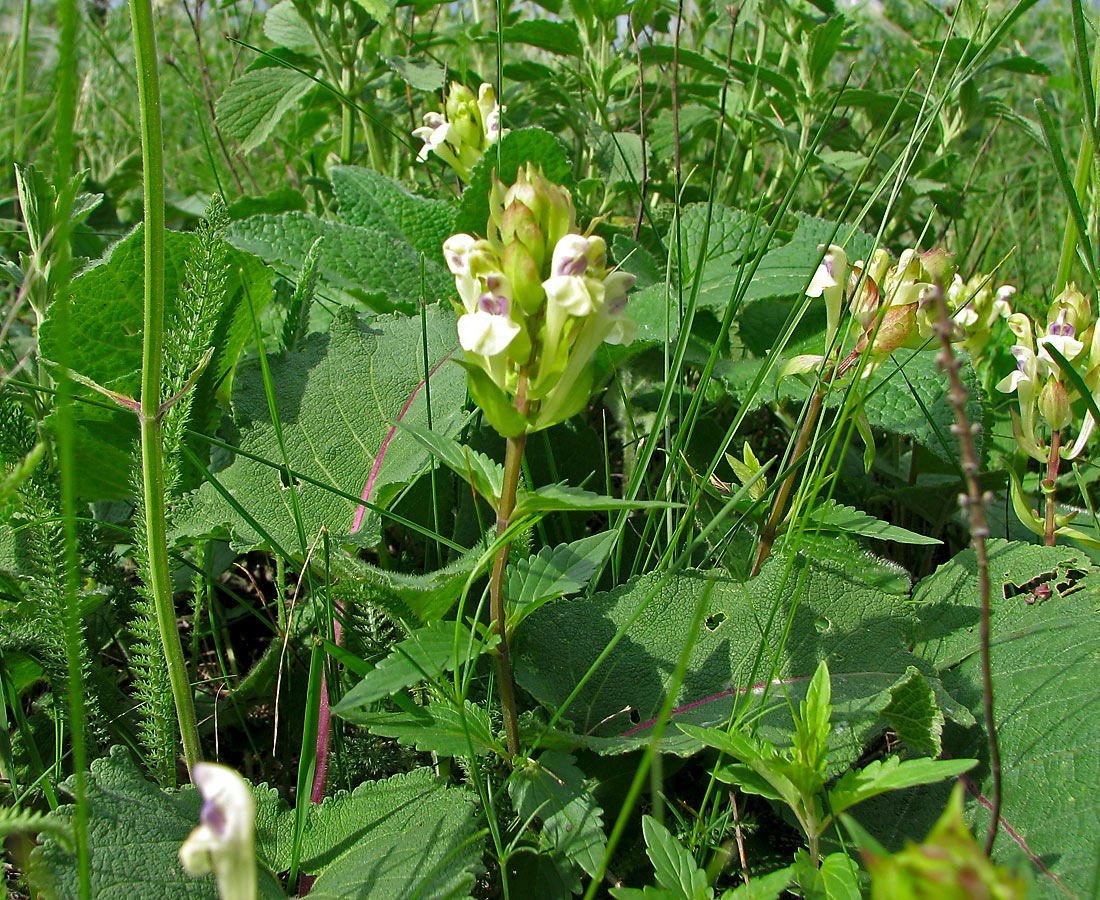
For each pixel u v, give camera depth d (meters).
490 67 0.91
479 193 0.55
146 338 0.27
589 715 0.33
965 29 0.67
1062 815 0.29
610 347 0.44
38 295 0.38
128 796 0.29
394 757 0.34
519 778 0.30
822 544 0.38
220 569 0.44
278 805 0.30
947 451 0.44
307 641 0.38
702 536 0.31
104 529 0.42
